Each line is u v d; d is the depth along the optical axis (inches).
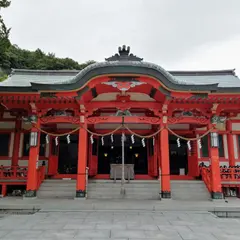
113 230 277.7
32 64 2078.0
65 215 356.2
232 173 526.6
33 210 396.5
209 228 291.1
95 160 657.0
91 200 456.1
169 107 513.7
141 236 256.1
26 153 600.4
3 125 607.2
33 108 499.8
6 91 462.9
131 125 639.8
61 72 688.4
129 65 437.4
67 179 578.9
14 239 244.7
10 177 523.2
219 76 673.6
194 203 430.9
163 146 487.5
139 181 553.0
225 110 567.2
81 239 245.0
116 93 515.2
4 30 467.8
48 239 244.7
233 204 422.9
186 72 689.6
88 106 507.5
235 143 607.2
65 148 671.8
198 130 626.2
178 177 624.4
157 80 449.1
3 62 1658.5
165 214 366.0
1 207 395.5
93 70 442.9
